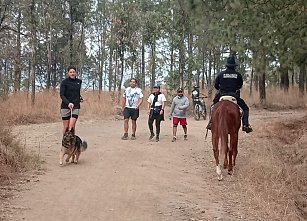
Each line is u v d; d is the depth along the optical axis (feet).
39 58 148.56
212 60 133.08
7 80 100.99
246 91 136.05
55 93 91.97
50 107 80.84
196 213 25.85
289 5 48.49
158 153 44.83
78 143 38.27
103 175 34.50
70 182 32.04
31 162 36.29
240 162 40.27
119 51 122.52
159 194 29.55
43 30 115.85
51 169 36.04
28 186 30.37
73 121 38.93
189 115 91.50
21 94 86.12
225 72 38.58
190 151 46.85
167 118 87.56
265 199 28.63
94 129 65.10
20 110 73.31
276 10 48.93
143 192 29.89
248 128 38.60
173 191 30.58
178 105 54.24
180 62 104.73
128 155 43.11
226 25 51.52
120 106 93.15
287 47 53.47
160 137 56.95
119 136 57.52
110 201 27.61
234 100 37.45
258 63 58.08
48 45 125.29
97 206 26.53
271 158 37.45
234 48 55.93
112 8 125.18
